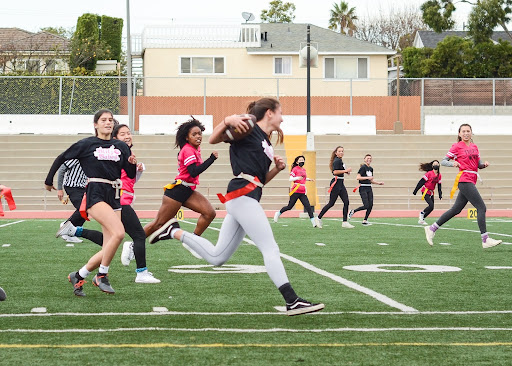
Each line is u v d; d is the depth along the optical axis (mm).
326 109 36438
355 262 10742
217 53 39844
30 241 14258
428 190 19891
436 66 45438
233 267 10047
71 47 48156
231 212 6066
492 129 31609
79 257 11391
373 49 40656
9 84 31578
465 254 11906
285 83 38281
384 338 5453
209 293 7672
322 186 27484
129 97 31297
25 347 5121
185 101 35281
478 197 12305
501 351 5059
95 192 7355
